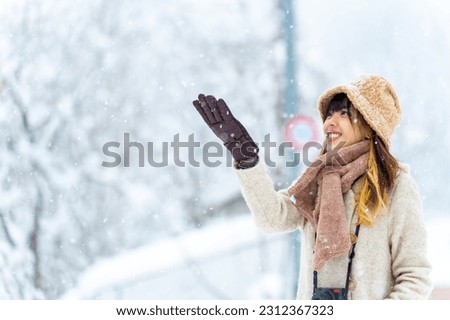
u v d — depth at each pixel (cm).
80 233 1583
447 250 1411
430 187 2219
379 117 509
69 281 1445
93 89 1886
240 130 516
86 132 1788
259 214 515
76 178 1647
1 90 1691
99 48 1947
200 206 1905
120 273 1465
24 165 1569
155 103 2033
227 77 2119
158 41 2106
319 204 507
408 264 482
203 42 2153
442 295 984
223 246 1545
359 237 491
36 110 1684
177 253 1539
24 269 1388
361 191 500
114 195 1786
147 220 1811
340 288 484
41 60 1778
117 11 2044
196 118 2050
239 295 1441
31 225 1469
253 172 507
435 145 2291
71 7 1909
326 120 534
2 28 1797
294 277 1321
